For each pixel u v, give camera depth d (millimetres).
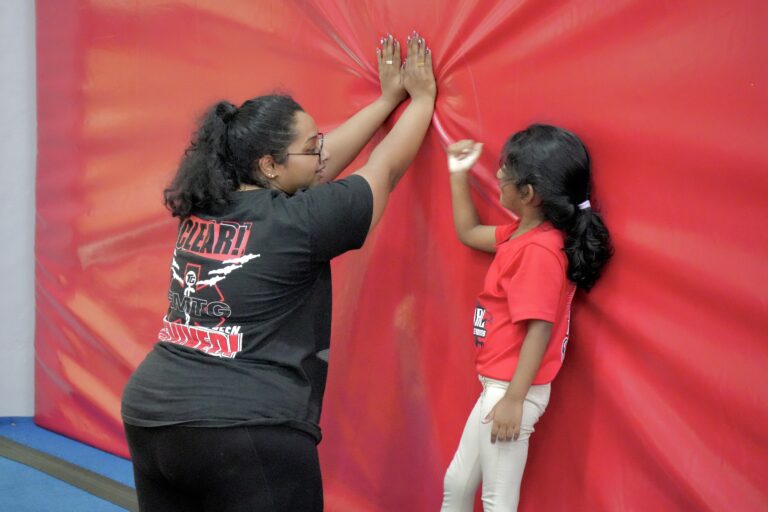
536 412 2230
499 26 2369
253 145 2137
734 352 1958
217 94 3199
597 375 2240
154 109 3445
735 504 1965
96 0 3615
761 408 1913
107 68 3615
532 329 2125
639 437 2143
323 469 3002
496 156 2414
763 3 1865
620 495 2203
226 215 2104
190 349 2041
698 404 2029
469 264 2518
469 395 2557
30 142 4133
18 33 4059
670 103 2039
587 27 2189
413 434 2732
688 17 1995
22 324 4219
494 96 2404
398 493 2793
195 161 2152
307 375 2107
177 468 1974
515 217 2367
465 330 2549
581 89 2217
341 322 2900
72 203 3871
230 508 1951
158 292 3525
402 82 2572
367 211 2145
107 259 3721
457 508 2352
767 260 1890
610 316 2197
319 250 2062
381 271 2771
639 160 2107
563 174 2137
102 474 3531
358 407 2879
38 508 3219
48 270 4027
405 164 2441
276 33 2969
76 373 3924
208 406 1939
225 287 2023
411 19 2572
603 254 2166
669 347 2072
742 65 1907
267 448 1946
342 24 2758
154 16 3389
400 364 2746
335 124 2822
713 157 1966
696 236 2010
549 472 2381
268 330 2035
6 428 4137
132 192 3576
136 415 2027
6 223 4145
